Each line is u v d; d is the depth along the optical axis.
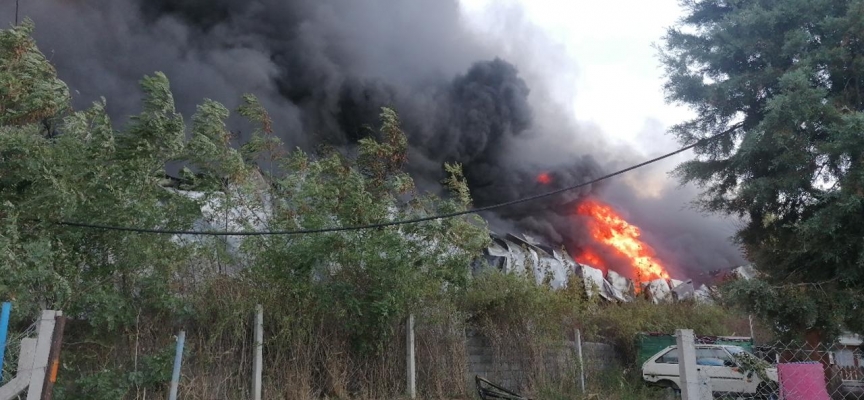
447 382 10.20
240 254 8.59
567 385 11.52
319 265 9.05
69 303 6.63
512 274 11.76
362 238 9.49
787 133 8.30
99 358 7.04
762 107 9.33
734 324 17.11
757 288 8.77
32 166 6.64
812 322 8.40
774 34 9.25
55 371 4.82
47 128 7.98
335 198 9.58
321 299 8.84
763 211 9.53
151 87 7.81
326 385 9.01
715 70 9.91
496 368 11.08
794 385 4.80
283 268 8.65
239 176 8.91
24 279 6.04
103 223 7.06
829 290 8.58
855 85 8.72
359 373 9.44
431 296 10.11
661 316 15.80
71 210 6.82
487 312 11.28
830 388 6.00
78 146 7.25
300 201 9.28
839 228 8.19
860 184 7.74
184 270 7.85
